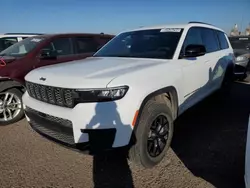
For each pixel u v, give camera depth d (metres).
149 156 3.05
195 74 4.05
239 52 8.58
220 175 2.96
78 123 2.67
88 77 2.80
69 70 3.17
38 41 5.54
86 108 2.65
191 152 3.53
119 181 2.89
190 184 2.79
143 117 2.92
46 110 2.95
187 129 4.36
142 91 2.83
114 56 4.11
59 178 2.95
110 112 2.63
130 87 2.74
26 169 3.15
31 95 3.40
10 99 4.74
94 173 3.05
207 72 4.58
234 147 3.66
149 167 3.12
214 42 5.28
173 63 3.54
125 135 2.70
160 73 3.19
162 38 4.09
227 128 4.39
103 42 6.83
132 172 3.06
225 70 5.65
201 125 4.54
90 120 2.64
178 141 3.88
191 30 4.28
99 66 3.31
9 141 3.97
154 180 2.89
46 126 3.07
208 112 5.29
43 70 3.37
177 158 3.37
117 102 2.65
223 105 5.81
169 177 2.94
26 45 5.52
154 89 2.99
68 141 2.86
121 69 3.08
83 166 3.21
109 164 3.24
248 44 9.38
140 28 4.68
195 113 5.23
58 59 5.57
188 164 3.22
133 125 2.75
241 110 5.42
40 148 3.72
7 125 4.69
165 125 3.29
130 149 2.92
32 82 3.25
